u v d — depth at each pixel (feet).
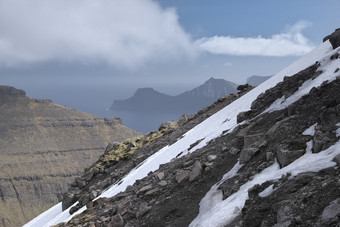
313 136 67.21
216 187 78.43
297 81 111.55
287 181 56.54
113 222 93.81
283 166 65.10
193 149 134.00
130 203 101.35
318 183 50.39
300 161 62.39
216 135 128.88
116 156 240.12
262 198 56.80
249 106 138.21
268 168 69.21
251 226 53.06
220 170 88.17
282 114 92.48
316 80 97.30
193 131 175.52
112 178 200.23
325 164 55.31
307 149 65.41
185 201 83.71
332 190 47.03
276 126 83.41
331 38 121.29
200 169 91.71
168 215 82.02
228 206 63.82
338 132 63.10
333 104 76.18
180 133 211.00
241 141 95.09
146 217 87.61
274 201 53.93
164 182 102.89
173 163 125.39
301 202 48.60
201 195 82.28
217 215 63.21
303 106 85.87
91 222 104.83
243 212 57.98
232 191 69.46
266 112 106.11
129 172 188.65
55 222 190.80
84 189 223.30
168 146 188.65
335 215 41.88
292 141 69.36
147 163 169.58
